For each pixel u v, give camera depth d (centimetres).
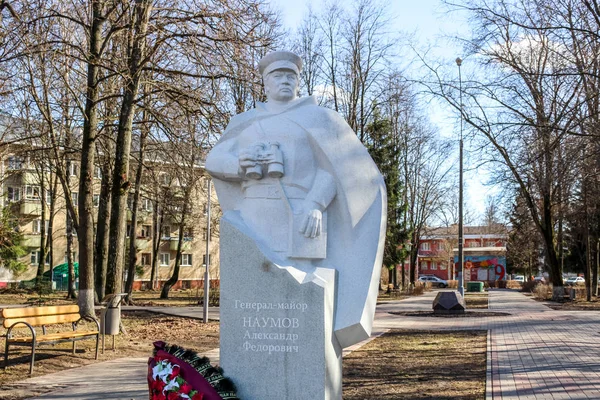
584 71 1443
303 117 616
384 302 3519
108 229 1881
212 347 1400
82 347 1346
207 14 1527
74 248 5053
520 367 1093
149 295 4003
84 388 885
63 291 4209
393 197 4288
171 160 1991
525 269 7044
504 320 2175
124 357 1225
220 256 581
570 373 1026
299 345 560
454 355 1263
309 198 595
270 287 568
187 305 2972
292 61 630
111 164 2017
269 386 562
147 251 5234
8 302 3014
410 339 1573
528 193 3109
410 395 847
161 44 1602
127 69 1559
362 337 600
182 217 3553
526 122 1545
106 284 1739
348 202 607
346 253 611
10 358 1172
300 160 604
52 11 1550
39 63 1523
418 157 4569
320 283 562
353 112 3100
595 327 1875
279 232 593
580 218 3488
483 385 921
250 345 567
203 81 1630
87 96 1697
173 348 571
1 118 2302
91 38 1659
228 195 632
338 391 604
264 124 619
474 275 7169
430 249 8119
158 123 1697
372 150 4141
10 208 4150
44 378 974
